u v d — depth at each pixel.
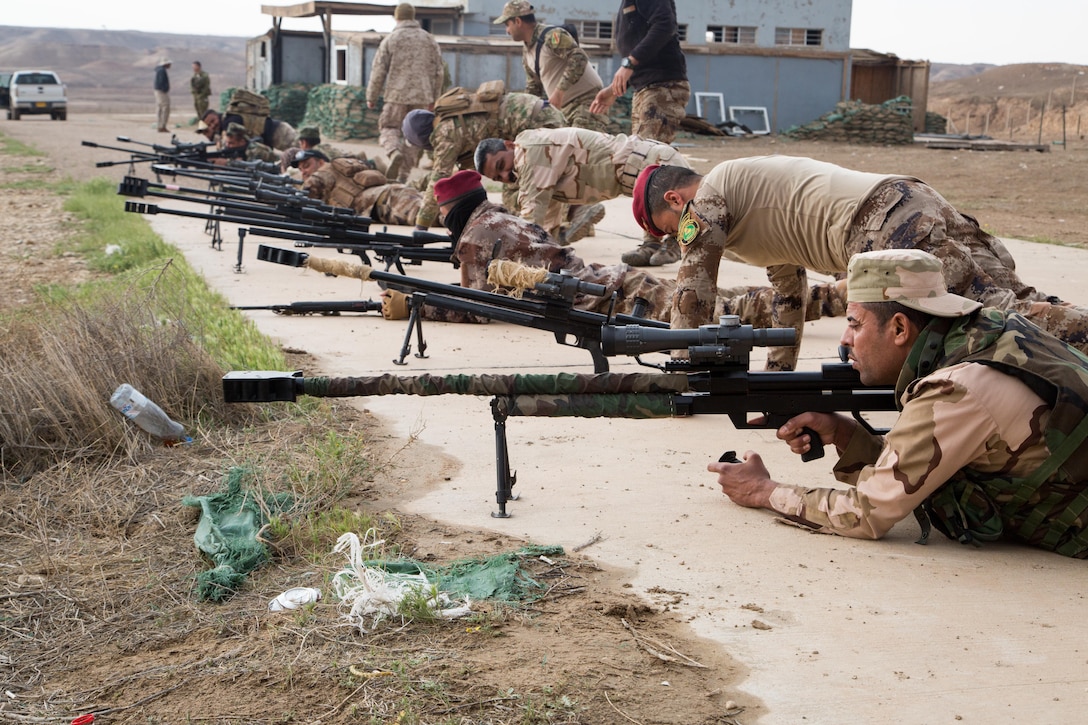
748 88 34.84
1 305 7.91
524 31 10.72
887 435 3.56
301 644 2.85
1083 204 17.12
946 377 3.25
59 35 178.88
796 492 3.73
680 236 4.67
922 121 38.75
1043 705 2.61
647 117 9.53
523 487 4.15
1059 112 60.47
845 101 35.00
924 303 3.31
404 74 15.02
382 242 7.36
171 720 2.52
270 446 4.47
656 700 2.60
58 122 41.91
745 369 3.55
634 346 3.49
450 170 9.89
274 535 3.53
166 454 4.38
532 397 3.61
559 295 4.73
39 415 4.33
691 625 3.01
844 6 36.28
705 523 3.77
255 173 11.02
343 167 11.49
